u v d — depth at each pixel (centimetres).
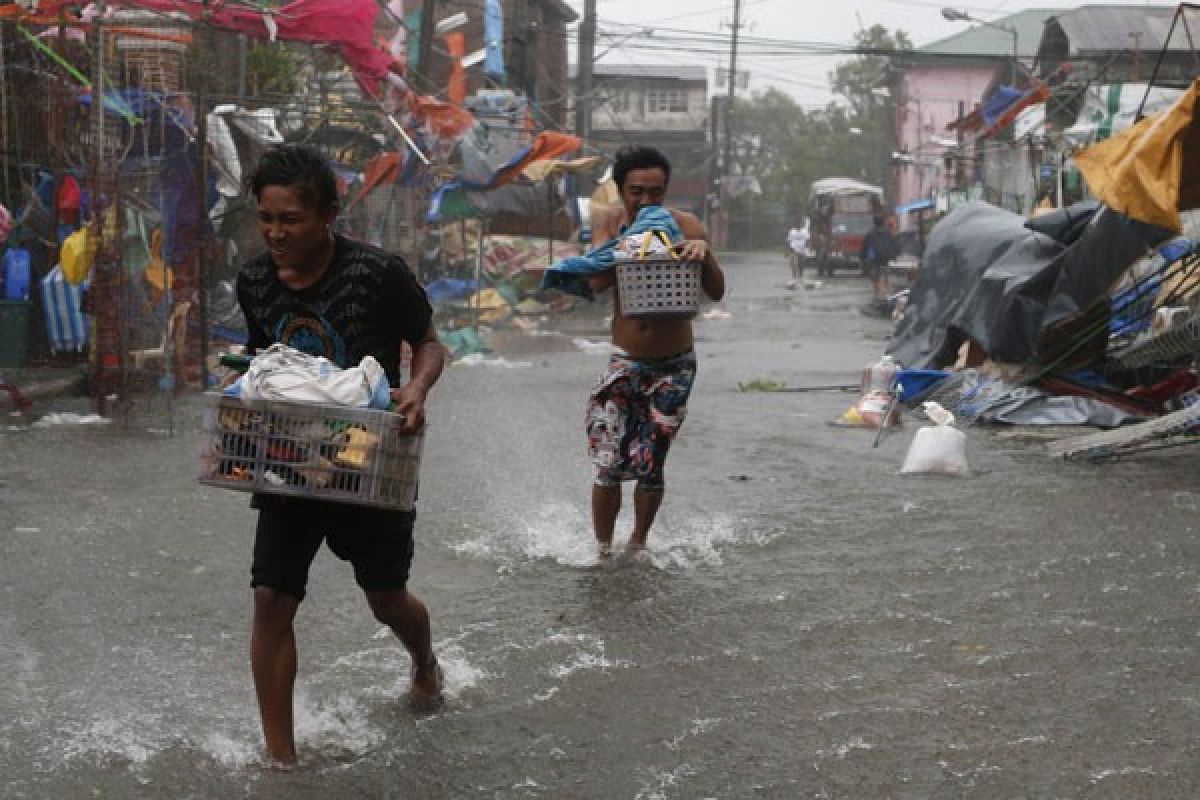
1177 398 1085
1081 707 426
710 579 582
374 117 1673
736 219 7644
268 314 380
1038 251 1221
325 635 498
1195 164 877
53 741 395
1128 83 2498
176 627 510
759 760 385
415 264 1858
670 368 603
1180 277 1102
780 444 974
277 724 377
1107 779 370
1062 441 950
